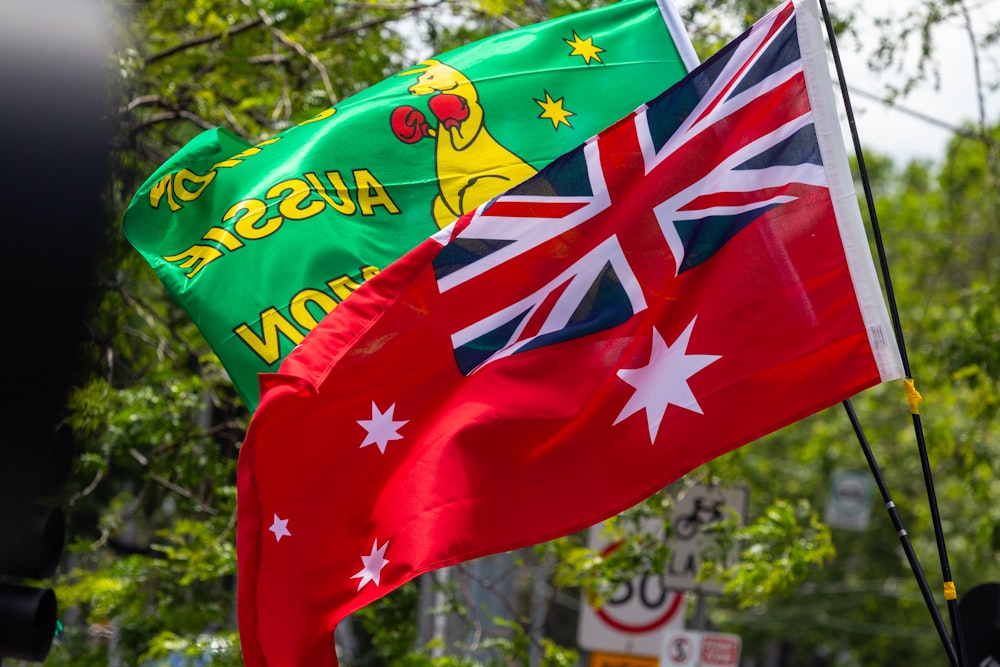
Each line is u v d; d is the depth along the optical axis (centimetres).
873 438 5991
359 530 1157
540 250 1259
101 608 2138
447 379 1207
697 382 1246
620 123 1296
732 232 1280
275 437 1148
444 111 1465
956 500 5869
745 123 1305
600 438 1228
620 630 2731
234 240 1347
